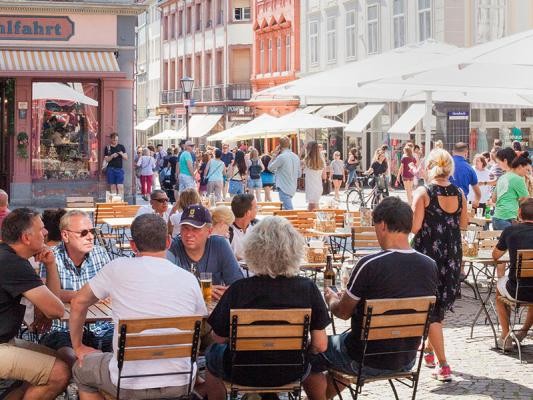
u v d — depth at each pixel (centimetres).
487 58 1516
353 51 6272
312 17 6925
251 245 888
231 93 8400
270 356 895
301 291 892
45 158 3784
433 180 1255
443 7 5150
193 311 880
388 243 997
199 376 970
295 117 3816
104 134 3825
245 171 4369
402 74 1681
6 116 3772
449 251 1245
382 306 934
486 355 1348
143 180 4919
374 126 5938
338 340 977
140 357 848
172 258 1130
